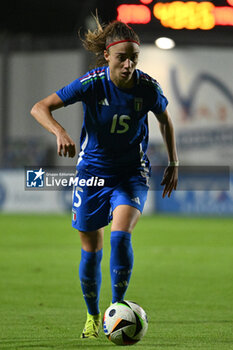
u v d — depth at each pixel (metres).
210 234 54.81
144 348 15.55
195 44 93.06
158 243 48.22
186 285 28.95
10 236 52.53
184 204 77.25
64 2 95.50
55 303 23.88
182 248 45.12
